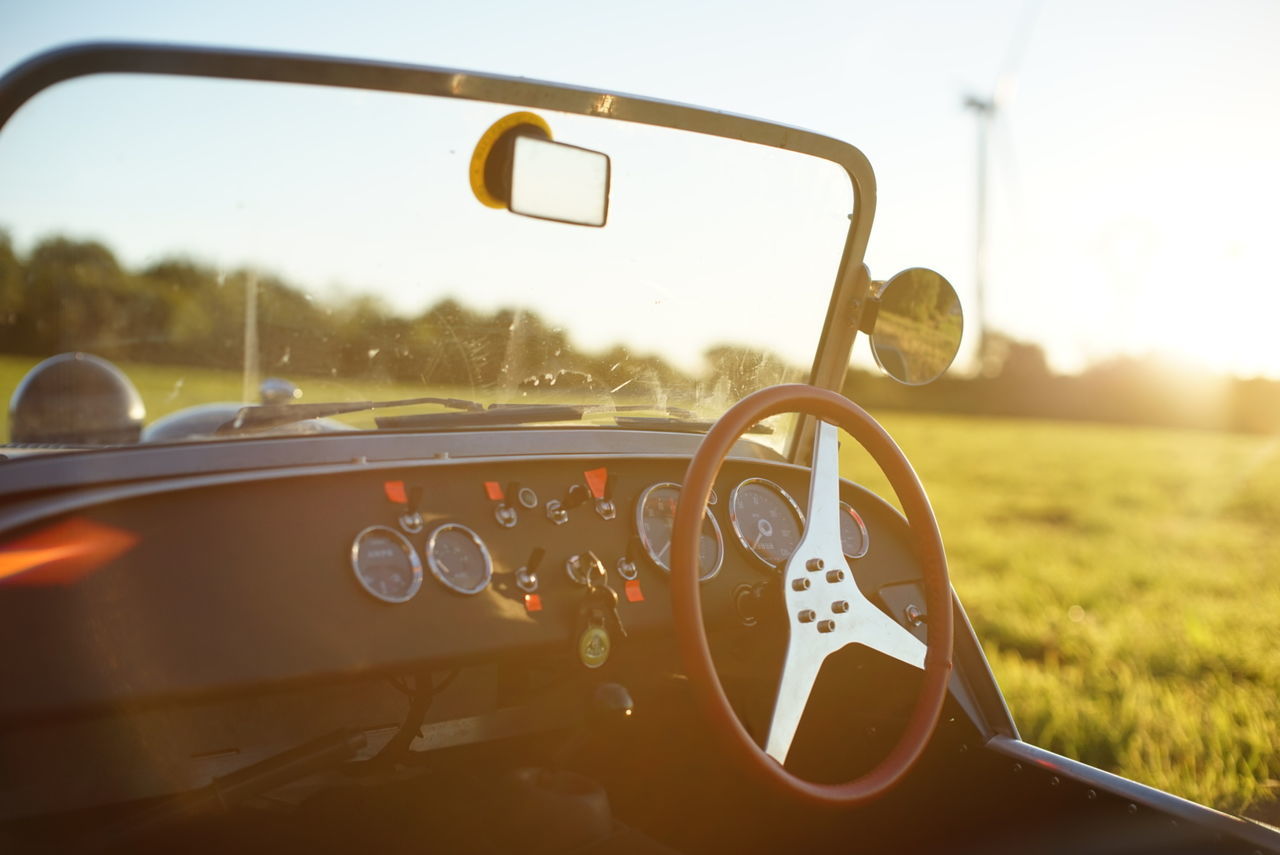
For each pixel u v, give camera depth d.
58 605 1.38
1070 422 39.22
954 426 34.84
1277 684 4.41
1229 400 36.78
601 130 1.80
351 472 1.62
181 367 1.61
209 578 1.47
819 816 2.01
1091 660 5.00
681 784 2.16
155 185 1.54
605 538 1.78
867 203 2.02
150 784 1.81
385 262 1.69
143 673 1.41
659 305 1.96
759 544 1.88
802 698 1.59
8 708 1.33
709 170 1.90
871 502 2.03
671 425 2.07
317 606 1.52
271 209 1.60
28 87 1.43
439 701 2.09
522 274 1.81
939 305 1.97
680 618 1.47
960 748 1.82
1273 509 12.56
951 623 1.72
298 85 1.56
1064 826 1.66
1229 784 3.34
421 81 1.62
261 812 1.93
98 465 1.52
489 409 1.87
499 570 1.68
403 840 1.85
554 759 1.94
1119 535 10.10
